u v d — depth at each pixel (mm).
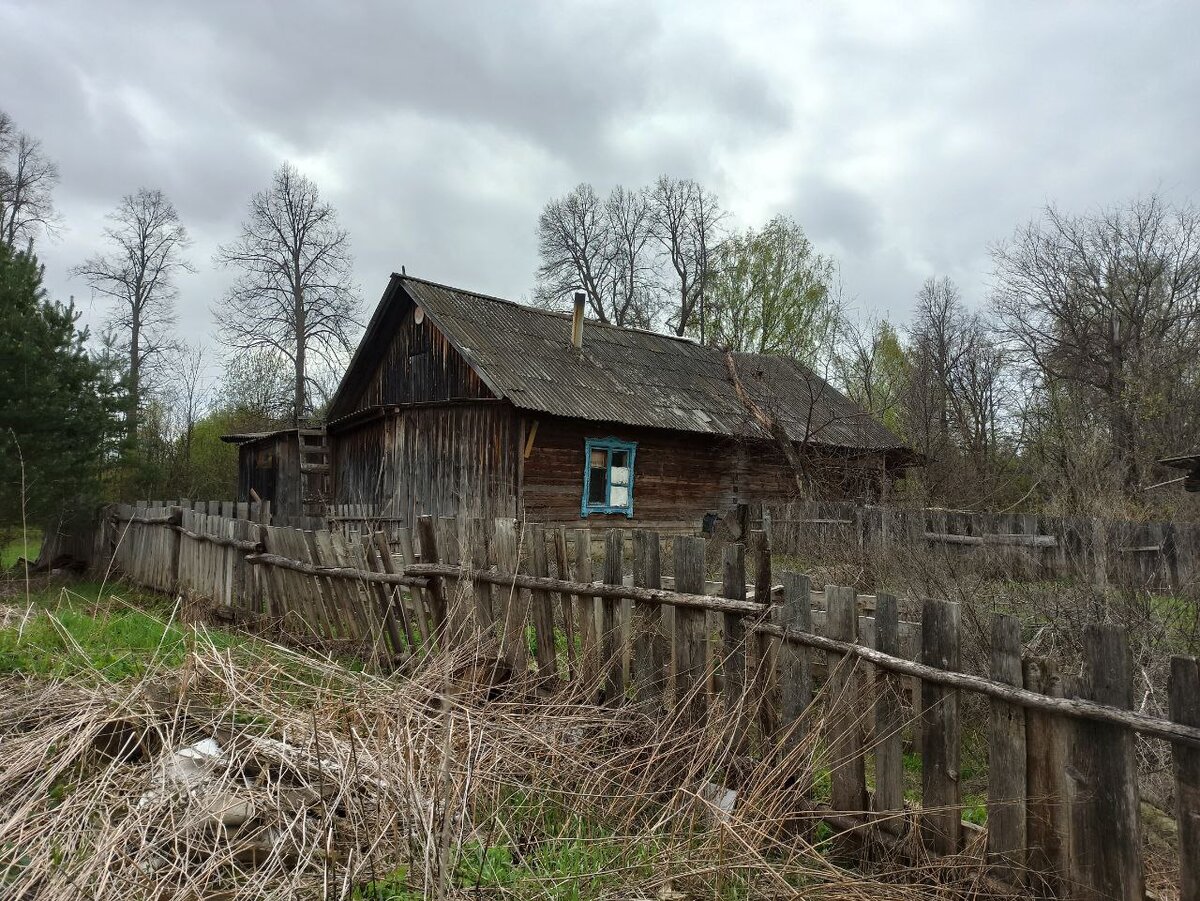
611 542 4281
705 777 3404
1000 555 7066
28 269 13719
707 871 2762
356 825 2754
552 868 2910
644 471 15633
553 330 17484
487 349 14633
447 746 2869
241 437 19859
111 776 2961
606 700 4215
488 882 2715
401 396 16391
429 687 3990
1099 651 2662
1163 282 20703
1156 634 4840
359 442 17219
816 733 3299
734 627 3777
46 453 12484
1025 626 5453
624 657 4121
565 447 14352
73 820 2688
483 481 14016
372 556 5922
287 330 32656
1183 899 2473
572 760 3383
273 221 33156
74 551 14141
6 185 27078
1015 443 20500
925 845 3096
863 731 3404
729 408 17625
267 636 6699
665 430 15414
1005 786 2885
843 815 3365
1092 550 6875
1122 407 18078
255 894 2434
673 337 21188
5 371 12109
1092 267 21203
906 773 4414
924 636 3148
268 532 7277
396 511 15609
